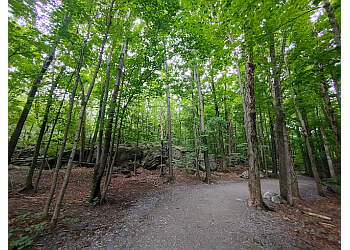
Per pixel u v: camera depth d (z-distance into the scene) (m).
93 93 7.72
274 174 12.40
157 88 6.72
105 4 4.97
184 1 5.57
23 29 4.76
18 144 10.45
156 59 6.34
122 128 5.83
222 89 13.65
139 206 5.10
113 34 5.18
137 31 6.18
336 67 2.97
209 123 11.16
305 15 3.91
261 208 4.71
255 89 8.07
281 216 4.23
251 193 5.08
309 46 3.70
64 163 10.66
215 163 14.22
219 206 5.07
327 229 3.46
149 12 5.79
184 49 7.16
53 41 4.24
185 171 12.02
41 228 3.00
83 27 5.88
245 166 15.93
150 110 16.30
